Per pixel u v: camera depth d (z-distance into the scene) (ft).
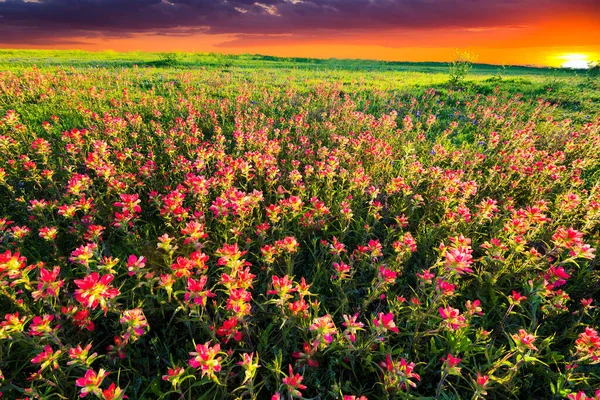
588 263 13.93
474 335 11.23
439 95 52.85
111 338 11.00
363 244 14.62
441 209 18.30
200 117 33.88
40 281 9.59
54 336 8.55
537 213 13.75
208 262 13.75
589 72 61.67
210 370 7.59
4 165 20.43
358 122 32.14
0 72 50.06
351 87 56.54
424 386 10.08
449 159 26.03
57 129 27.78
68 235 15.21
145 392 9.27
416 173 20.93
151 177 19.52
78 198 17.13
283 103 41.63
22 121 29.99
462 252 9.60
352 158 22.98
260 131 25.49
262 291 12.73
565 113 41.24
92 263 12.93
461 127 36.42
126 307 11.42
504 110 38.83
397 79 73.20
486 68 127.85
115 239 15.43
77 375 9.50
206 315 10.19
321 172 18.65
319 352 10.19
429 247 15.38
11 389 8.63
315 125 30.81
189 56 121.08
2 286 9.31
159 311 11.65
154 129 28.71
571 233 10.89
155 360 10.13
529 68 132.05
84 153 22.84
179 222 15.03
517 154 22.39
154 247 14.60
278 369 8.59
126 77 54.90
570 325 11.72
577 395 7.23
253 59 125.18
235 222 14.51
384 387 8.85
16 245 13.82
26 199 17.56
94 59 95.35
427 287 12.07
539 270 13.12
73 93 38.88
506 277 13.07
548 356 10.28
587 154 24.73
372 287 11.73
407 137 31.48
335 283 11.91
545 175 20.35
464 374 10.21
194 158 23.38
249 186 20.97
